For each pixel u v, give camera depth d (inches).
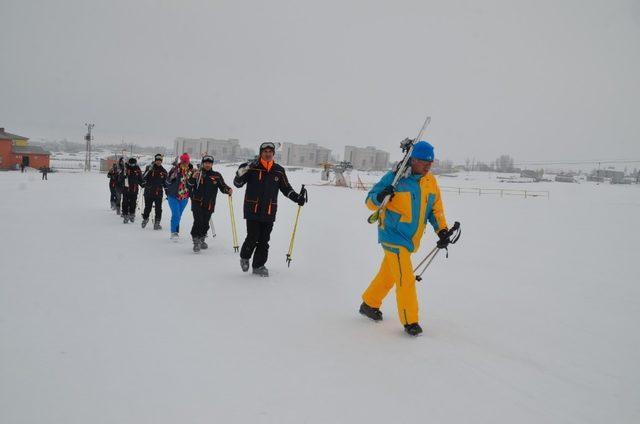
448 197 1450.5
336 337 146.6
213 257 278.7
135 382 111.1
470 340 148.3
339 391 110.3
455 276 253.8
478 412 102.7
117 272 227.1
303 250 320.2
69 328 145.6
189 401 102.9
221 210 610.9
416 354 134.7
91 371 116.1
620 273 276.4
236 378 115.1
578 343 148.7
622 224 644.7
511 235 484.4
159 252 289.7
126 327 148.7
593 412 104.2
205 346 135.5
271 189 226.8
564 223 654.5
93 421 93.4
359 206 831.7
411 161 151.6
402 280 150.2
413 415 100.4
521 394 112.0
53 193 831.1
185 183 332.8
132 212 439.8
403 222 150.3
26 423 91.8
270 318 163.6
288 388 110.9
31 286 193.2
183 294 191.0
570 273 273.6
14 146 2578.7
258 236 230.2
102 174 2194.9
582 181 3393.2
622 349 143.8
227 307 175.0
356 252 319.3
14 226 380.5
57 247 290.8
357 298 195.2
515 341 148.9
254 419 96.2
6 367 116.6
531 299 205.8
